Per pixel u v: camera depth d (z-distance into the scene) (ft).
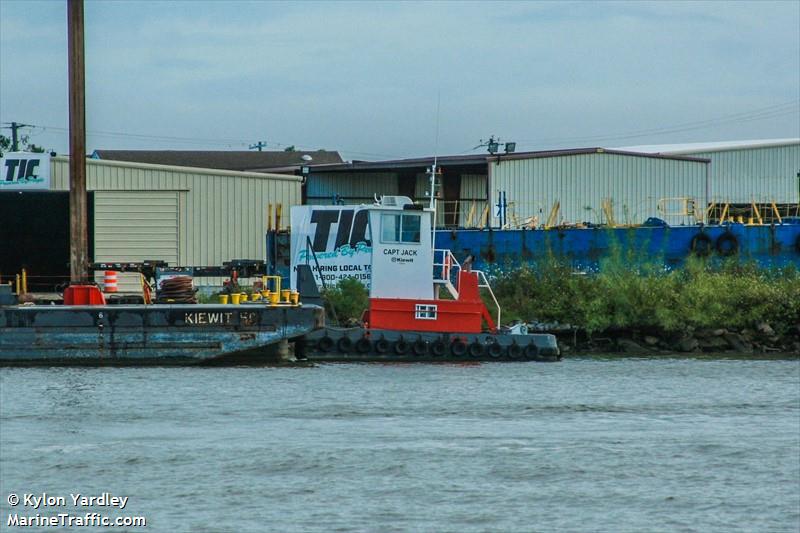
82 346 489.67
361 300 584.81
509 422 395.75
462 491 312.29
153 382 453.17
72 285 519.60
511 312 639.35
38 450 345.51
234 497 304.71
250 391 436.35
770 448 361.92
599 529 286.05
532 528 286.05
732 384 486.79
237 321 497.05
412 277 528.22
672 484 321.73
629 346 628.69
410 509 296.71
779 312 637.30
